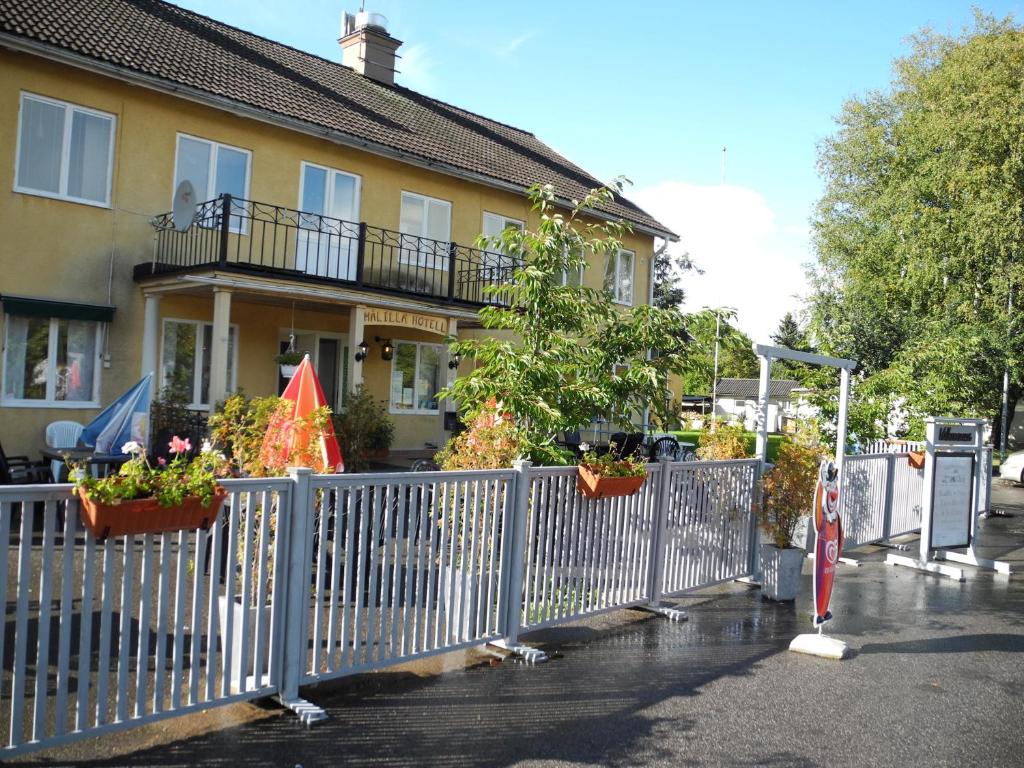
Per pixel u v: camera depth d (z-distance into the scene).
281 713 4.49
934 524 10.06
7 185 12.20
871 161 33.78
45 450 10.80
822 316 21.11
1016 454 22.47
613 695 5.14
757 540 8.74
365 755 4.04
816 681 5.62
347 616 4.80
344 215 16.78
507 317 7.49
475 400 7.11
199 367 15.05
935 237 28.19
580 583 6.50
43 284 12.62
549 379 6.97
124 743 4.02
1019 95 27.19
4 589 3.44
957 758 4.41
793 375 14.46
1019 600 8.51
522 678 5.37
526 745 4.30
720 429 9.37
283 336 16.42
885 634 6.98
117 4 15.86
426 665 5.53
